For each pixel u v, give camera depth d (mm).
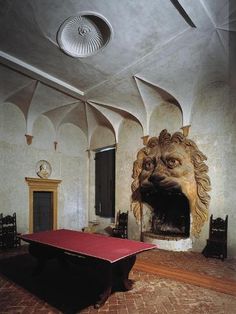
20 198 8844
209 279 5027
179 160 7508
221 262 6172
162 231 8562
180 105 7859
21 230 8750
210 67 6676
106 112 9797
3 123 8555
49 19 5180
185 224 8133
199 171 7336
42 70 7055
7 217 8125
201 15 5008
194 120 7668
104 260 3764
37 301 4117
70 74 7297
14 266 6035
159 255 6855
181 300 4117
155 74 7176
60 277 5254
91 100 9234
